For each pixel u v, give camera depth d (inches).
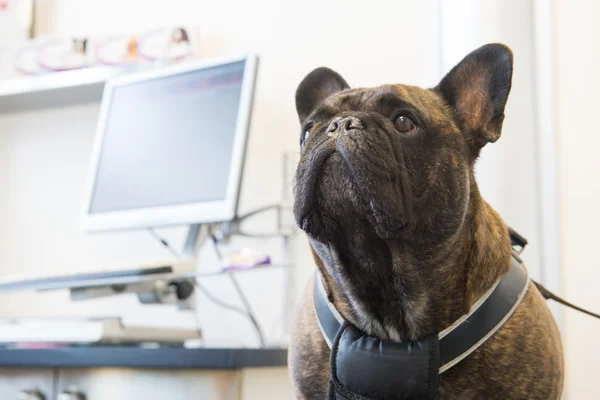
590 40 83.7
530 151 84.6
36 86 97.3
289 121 94.2
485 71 52.9
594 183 81.8
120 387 62.2
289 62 95.7
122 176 84.7
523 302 47.9
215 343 80.2
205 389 59.1
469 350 45.6
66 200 104.1
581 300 80.7
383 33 92.7
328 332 49.8
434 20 90.6
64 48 99.1
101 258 100.7
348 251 47.6
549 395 46.4
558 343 49.4
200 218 77.8
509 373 45.6
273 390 65.3
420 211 46.1
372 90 49.1
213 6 100.3
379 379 46.0
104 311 99.1
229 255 81.3
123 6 104.7
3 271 105.6
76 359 63.2
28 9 106.5
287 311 84.5
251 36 98.0
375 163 43.1
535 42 85.2
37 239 104.8
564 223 82.0
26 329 69.6
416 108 47.3
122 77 88.7
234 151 77.3
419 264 46.9
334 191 44.6
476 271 47.1
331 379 48.3
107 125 87.7
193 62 84.5
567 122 83.4
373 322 49.1
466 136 51.5
